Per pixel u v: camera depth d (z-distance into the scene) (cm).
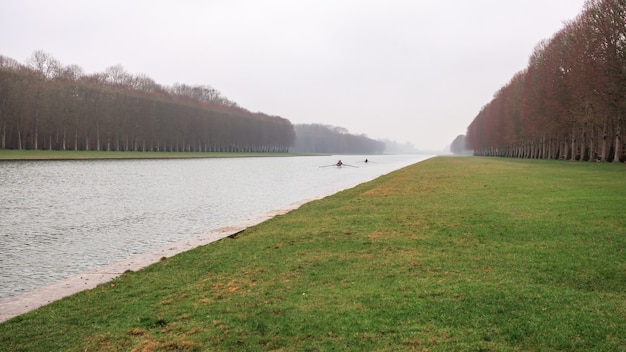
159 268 1342
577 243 1306
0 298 1205
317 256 1339
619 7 4494
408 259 1244
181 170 7138
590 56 4800
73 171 6169
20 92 9012
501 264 1152
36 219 2558
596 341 725
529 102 7356
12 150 8950
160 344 781
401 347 727
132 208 2997
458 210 2017
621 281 991
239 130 17738
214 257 1431
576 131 6444
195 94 19550
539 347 715
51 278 1423
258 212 2798
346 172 7119
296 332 799
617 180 2955
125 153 11075
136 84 14750
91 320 926
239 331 816
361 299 942
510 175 3900
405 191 3075
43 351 790
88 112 10812
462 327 793
